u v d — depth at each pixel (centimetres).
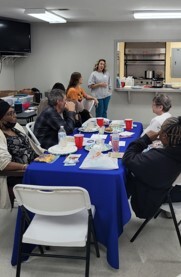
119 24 659
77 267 222
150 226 275
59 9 507
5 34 602
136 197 224
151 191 217
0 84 659
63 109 336
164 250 241
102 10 516
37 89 680
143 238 257
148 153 210
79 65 692
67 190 177
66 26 676
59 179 212
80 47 683
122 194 208
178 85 684
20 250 202
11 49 622
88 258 192
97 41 674
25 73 713
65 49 688
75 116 386
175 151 205
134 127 350
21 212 204
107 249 216
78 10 518
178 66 834
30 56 702
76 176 209
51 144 317
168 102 318
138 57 850
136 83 845
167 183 215
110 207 208
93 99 572
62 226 197
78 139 264
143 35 656
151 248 244
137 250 241
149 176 209
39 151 290
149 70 853
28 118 479
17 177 249
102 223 214
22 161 266
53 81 707
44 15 530
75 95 537
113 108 700
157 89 652
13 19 630
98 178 206
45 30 684
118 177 205
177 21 636
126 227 273
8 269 222
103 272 216
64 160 234
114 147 251
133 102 689
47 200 184
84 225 197
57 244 181
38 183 216
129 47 842
